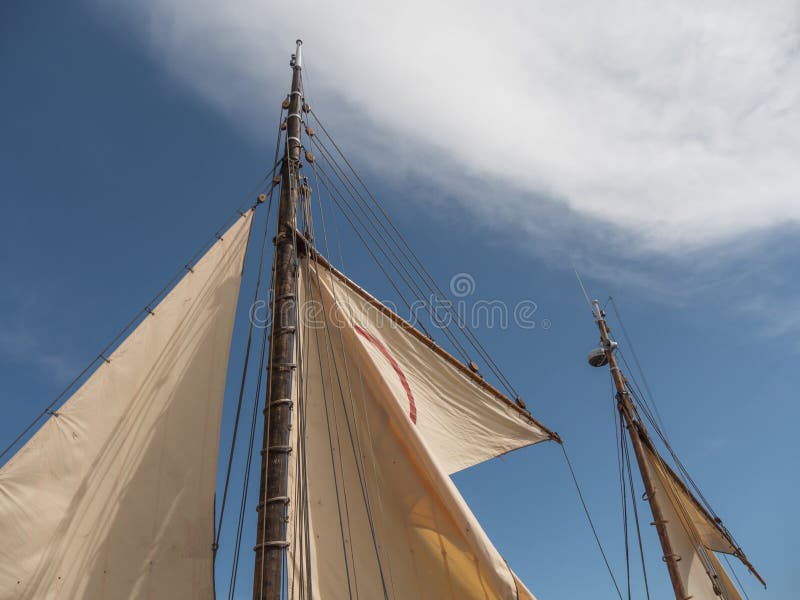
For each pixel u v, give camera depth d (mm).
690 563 26297
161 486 13797
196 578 13109
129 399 14391
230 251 17281
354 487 15203
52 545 12461
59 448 13312
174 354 15320
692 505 28078
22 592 11914
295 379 15664
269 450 14102
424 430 17516
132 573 12742
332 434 15734
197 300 16219
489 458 18328
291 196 18250
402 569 14453
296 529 13680
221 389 15453
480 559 13984
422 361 18531
